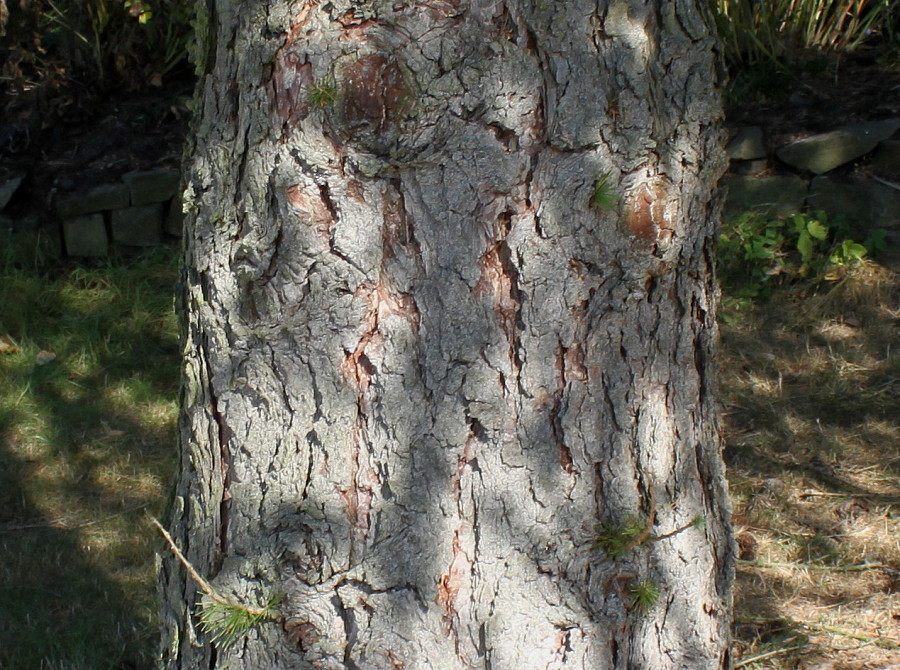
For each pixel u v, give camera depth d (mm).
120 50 5820
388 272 2150
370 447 2189
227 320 2219
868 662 2883
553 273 2158
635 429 2234
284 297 2174
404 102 2102
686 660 2334
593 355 2193
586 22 2117
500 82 2107
